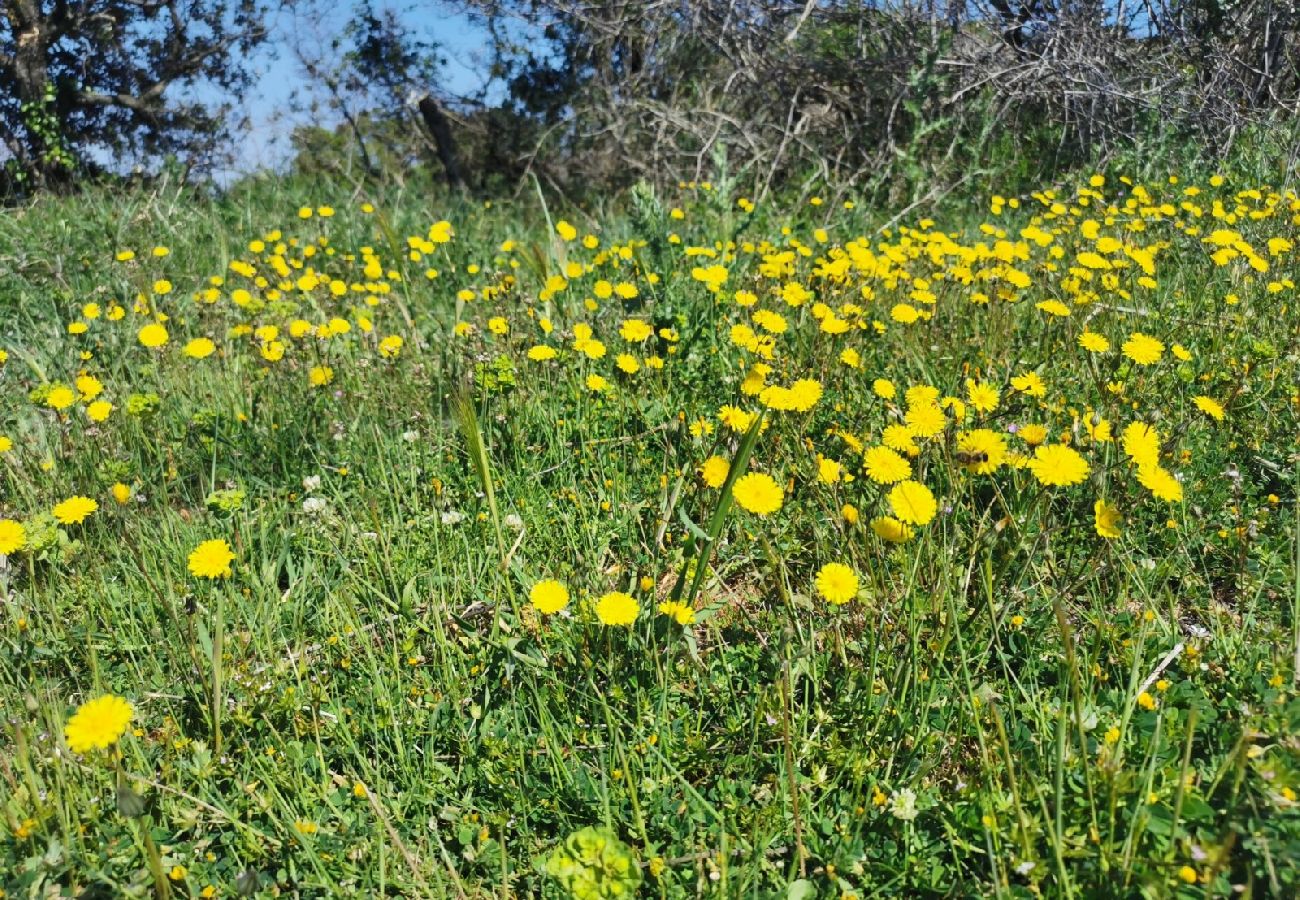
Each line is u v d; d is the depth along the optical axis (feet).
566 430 11.08
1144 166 24.11
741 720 6.92
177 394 12.84
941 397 10.84
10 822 6.17
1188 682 6.70
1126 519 8.11
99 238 20.63
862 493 8.30
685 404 11.35
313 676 7.82
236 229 23.70
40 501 10.34
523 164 42.57
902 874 5.78
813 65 29.53
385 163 43.01
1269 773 5.41
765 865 5.97
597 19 33.32
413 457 10.73
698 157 29.94
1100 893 5.32
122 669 7.96
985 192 26.09
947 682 7.02
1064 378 11.27
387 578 8.88
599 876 5.20
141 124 59.47
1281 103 23.45
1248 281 14.08
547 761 6.86
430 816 6.64
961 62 27.02
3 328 15.30
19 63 51.19
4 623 8.45
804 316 12.56
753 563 8.94
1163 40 27.71
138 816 6.03
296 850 6.25
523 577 8.36
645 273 14.28
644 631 7.39
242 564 8.91
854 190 26.94
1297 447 9.47
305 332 13.37
